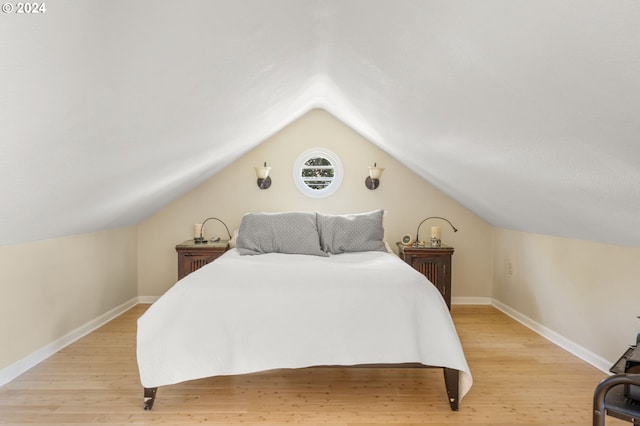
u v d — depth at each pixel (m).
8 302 2.88
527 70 1.51
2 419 2.37
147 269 5.00
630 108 1.39
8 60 1.19
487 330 4.06
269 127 4.23
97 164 2.27
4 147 1.59
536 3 1.17
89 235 3.93
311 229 4.16
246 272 2.96
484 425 2.35
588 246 3.26
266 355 2.55
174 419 2.41
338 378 3.03
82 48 1.31
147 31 1.43
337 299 2.67
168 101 2.07
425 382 2.96
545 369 3.12
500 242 4.83
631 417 1.24
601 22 1.10
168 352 2.53
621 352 2.91
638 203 2.07
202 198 4.99
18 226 2.60
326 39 2.51
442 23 1.56
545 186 2.59
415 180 5.03
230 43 1.89
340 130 5.02
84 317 3.85
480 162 2.88
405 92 2.50
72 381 2.87
